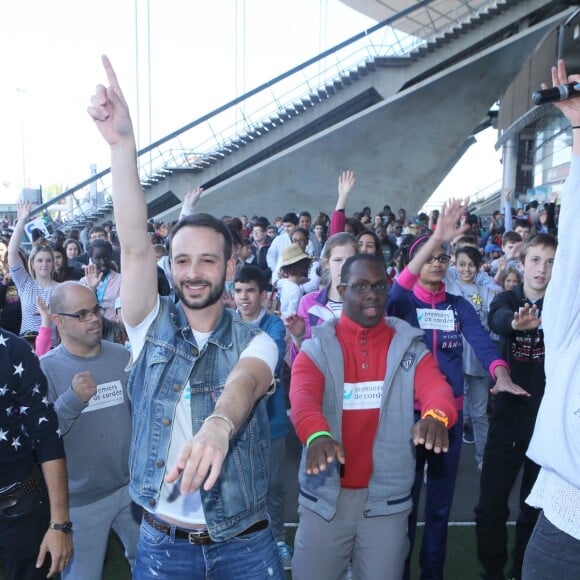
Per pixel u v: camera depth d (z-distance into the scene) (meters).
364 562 2.24
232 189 19.39
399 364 2.24
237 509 1.68
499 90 19.17
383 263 2.31
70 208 19.66
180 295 1.69
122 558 3.42
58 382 2.57
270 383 1.67
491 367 2.82
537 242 3.01
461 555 3.40
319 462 1.85
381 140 19.47
